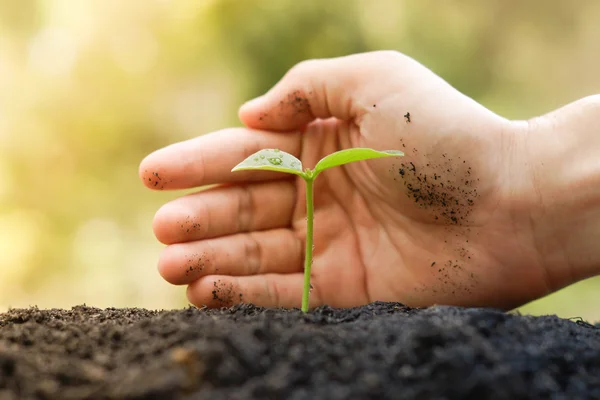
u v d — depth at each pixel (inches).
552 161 11.6
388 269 12.4
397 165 11.9
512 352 8.7
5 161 27.9
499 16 26.5
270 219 12.4
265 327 8.9
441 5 25.7
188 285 11.9
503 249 11.9
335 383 8.4
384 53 12.3
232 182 12.3
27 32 28.6
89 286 25.7
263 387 8.3
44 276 26.5
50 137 28.5
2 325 9.7
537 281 12.1
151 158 11.9
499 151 11.7
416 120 11.7
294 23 23.8
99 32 28.7
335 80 12.2
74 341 9.1
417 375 8.4
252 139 12.4
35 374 8.5
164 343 8.8
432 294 12.3
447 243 12.1
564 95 27.4
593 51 27.2
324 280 12.5
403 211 12.2
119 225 28.0
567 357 8.9
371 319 9.9
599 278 22.3
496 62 26.8
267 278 12.3
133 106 28.8
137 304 25.3
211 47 26.1
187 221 11.8
